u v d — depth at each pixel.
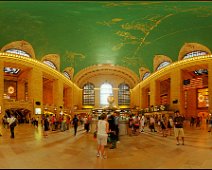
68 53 30.62
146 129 19.91
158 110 28.20
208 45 23.72
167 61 30.33
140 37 24.69
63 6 11.87
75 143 10.84
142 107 39.12
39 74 28.38
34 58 27.38
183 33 22.36
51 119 19.42
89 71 42.09
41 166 6.24
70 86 39.19
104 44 27.62
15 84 33.81
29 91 27.39
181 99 26.92
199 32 21.66
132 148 9.38
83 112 41.62
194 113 29.88
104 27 21.42
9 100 24.72
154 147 9.62
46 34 23.27
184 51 26.69
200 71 28.22
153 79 33.16
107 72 45.09
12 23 19.59
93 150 8.84
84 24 20.30
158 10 14.65
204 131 17.20
